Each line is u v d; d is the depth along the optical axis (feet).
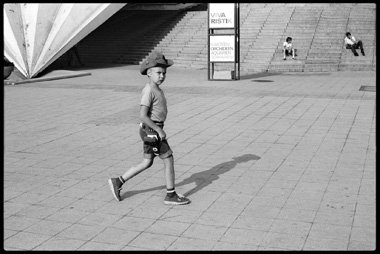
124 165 23.45
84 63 93.76
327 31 86.48
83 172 22.29
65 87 56.24
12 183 20.63
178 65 84.64
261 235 15.07
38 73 67.56
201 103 42.34
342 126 31.86
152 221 16.35
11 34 68.28
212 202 18.10
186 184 20.33
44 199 18.61
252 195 18.80
